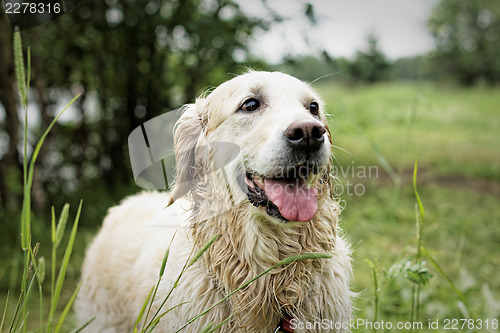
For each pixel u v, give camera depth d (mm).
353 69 18469
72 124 6785
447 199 6566
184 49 6285
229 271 2227
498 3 27844
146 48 6547
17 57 1390
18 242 4871
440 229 5305
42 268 1440
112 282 2867
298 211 2051
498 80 27453
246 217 2207
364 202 6004
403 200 6434
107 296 2912
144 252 2670
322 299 2287
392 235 4855
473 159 9305
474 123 13914
